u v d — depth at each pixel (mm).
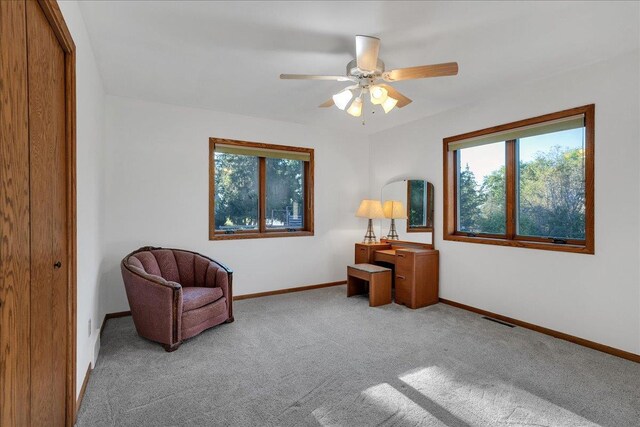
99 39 2322
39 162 1309
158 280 2697
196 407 1880
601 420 1770
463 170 3947
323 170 4855
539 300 3059
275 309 3752
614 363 2426
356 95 3055
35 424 1256
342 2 1904
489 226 3668
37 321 1282
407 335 2967
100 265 3053
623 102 2525
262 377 2215
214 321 3062
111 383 2129
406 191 4543
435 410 1853
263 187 4457
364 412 1836
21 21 1119
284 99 3586
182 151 3822
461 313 3617
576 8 1956
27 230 1184
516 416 1800
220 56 2580
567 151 2998
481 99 3562
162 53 2529
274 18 2064
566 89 2865
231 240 4129
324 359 2486
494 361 2451
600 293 2654
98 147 2877
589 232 2715
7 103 1013
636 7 1942
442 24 2129
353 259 5156
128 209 3533
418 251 3875
